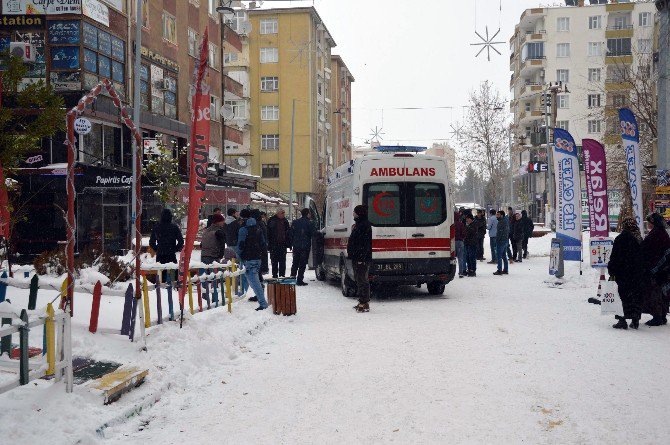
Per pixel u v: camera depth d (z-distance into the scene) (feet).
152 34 101.14
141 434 17.88
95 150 86.53
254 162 214.07
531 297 48.83
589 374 24.02
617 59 214.28
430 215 47.88
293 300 39.29
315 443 17.07
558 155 56.29
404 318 38.78
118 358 23.56
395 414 19.49
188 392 22.39
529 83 247.70
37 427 16.15
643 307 35.19
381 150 50.19
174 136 110.01
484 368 25.26
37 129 36.09
